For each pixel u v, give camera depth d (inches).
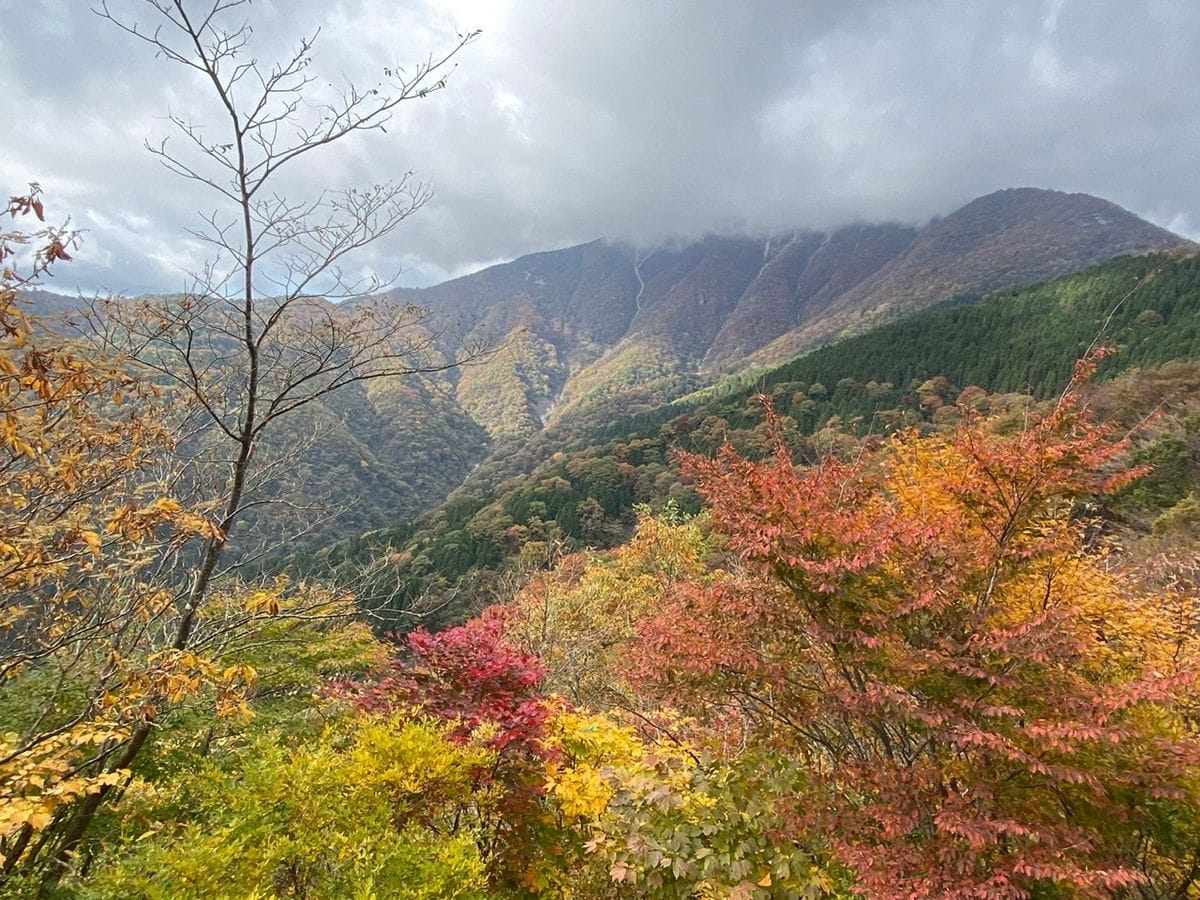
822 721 158.9
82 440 121.9
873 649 135.9
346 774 129.3
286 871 113.6
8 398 90.9
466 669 189.8
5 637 124.8
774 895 128.9
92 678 150.7
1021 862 106.3
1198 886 127.3
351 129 141.2
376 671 257.0
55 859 128.0
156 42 122.7
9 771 92.4
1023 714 118.5
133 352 139.9
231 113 131.4
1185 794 111.5
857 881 129.4
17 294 85.1
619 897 146.9
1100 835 118.6
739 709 179.3
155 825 132.2
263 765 124.5
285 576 204.8
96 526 137.2
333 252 150.1
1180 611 185.0
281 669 230.5
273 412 150.5
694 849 137.6
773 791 144.0
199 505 145.6
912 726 131.2
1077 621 138.6
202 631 158.4
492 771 159.0
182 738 176.1
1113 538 273.9
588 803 145.2
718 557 641.6
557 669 353.1
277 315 146.4
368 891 97.0
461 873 114.4
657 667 169.3
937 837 124.6
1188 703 150.5
